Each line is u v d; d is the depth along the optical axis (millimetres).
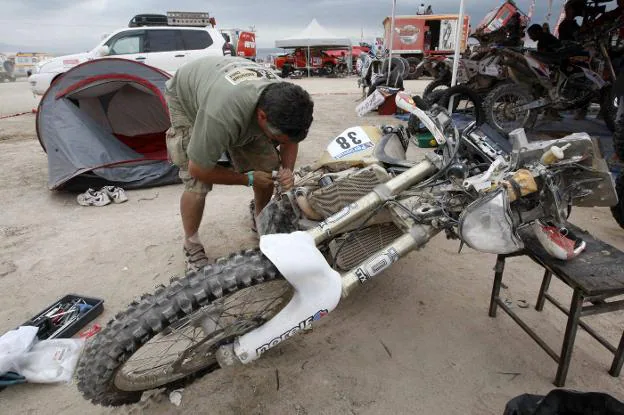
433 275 3143
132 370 1948
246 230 3932
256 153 3023
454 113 8852
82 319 2605
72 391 2170
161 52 9586
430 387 2162
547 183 1969
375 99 2832
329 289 1692
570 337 2025
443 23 22328
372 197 1881
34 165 6270
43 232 4008
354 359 2348
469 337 2508
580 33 7043
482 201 1731
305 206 2277
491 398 2092
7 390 2178
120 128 6613
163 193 5086
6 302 2916
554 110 7695
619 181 3547
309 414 2014
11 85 23047
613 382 2182
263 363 2318
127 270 3309
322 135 7922
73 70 5082
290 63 28016
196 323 1841
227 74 2334
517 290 2957
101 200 4699
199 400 2088
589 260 2068
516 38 7895
